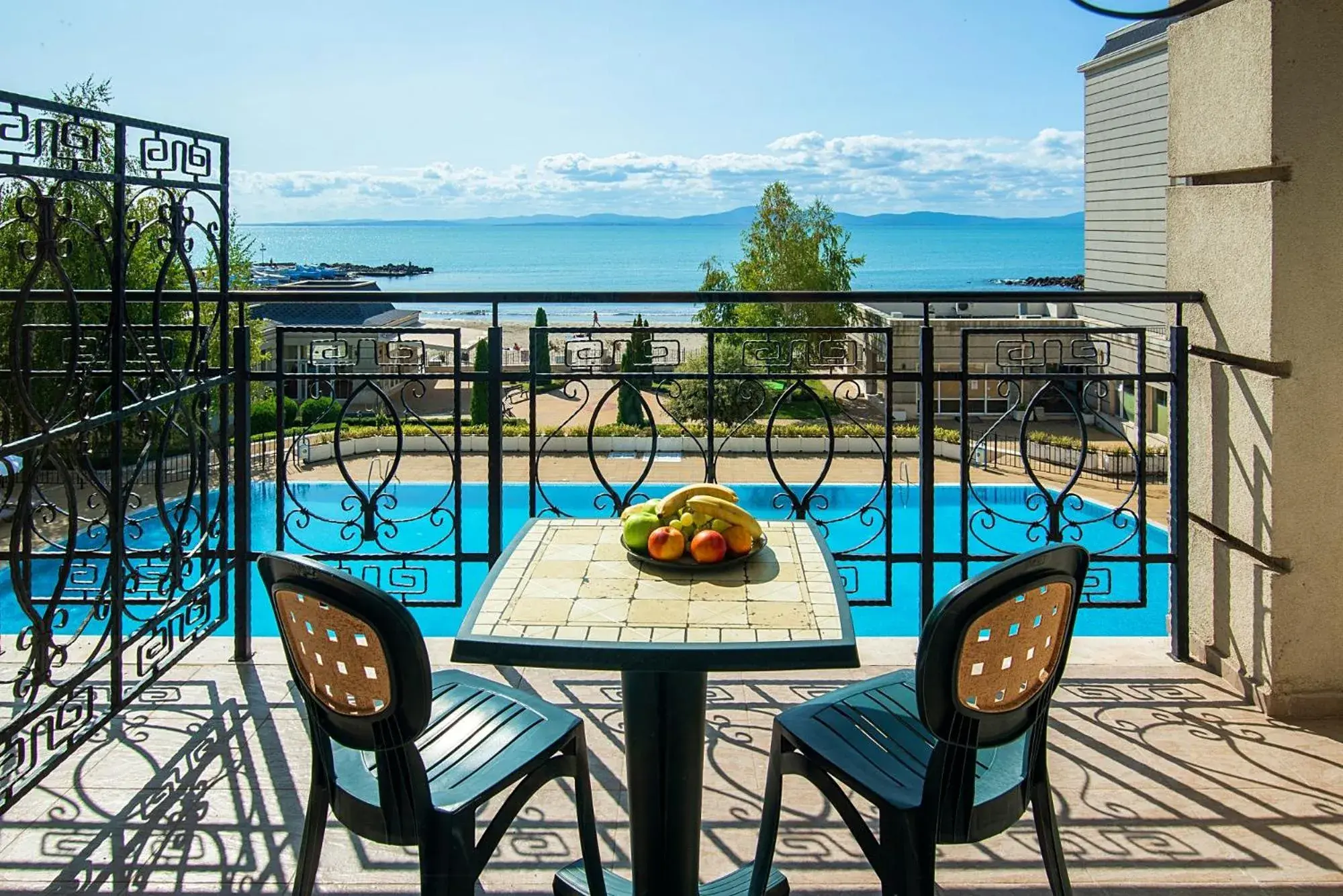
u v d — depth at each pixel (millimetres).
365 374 3582
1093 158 19109
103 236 2984
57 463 2688
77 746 2707
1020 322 16672
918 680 1649
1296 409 3012
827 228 27969
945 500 11578
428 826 1727
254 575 7559
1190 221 3494
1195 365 3496
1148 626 7660
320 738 1830
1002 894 2174
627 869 2285
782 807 2561
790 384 3643
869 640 3723
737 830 2457
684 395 11922
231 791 2611
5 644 3895
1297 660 3078
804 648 1649
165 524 3293
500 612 1821
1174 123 3559
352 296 3562
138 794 2592
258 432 15125
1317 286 2986
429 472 13250
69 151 2697
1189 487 3559
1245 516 3215
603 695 3252
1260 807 2541
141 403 3039
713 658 1637
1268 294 3023
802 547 2238
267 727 2988
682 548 2070
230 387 4238
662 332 3584
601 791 2637
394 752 1704
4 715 3059
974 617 1612
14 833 2410
